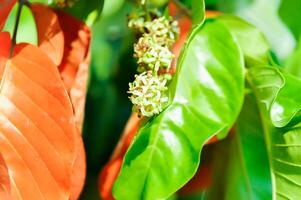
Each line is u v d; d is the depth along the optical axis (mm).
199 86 433
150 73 414
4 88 399
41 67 402
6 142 392
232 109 432
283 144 434
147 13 447
